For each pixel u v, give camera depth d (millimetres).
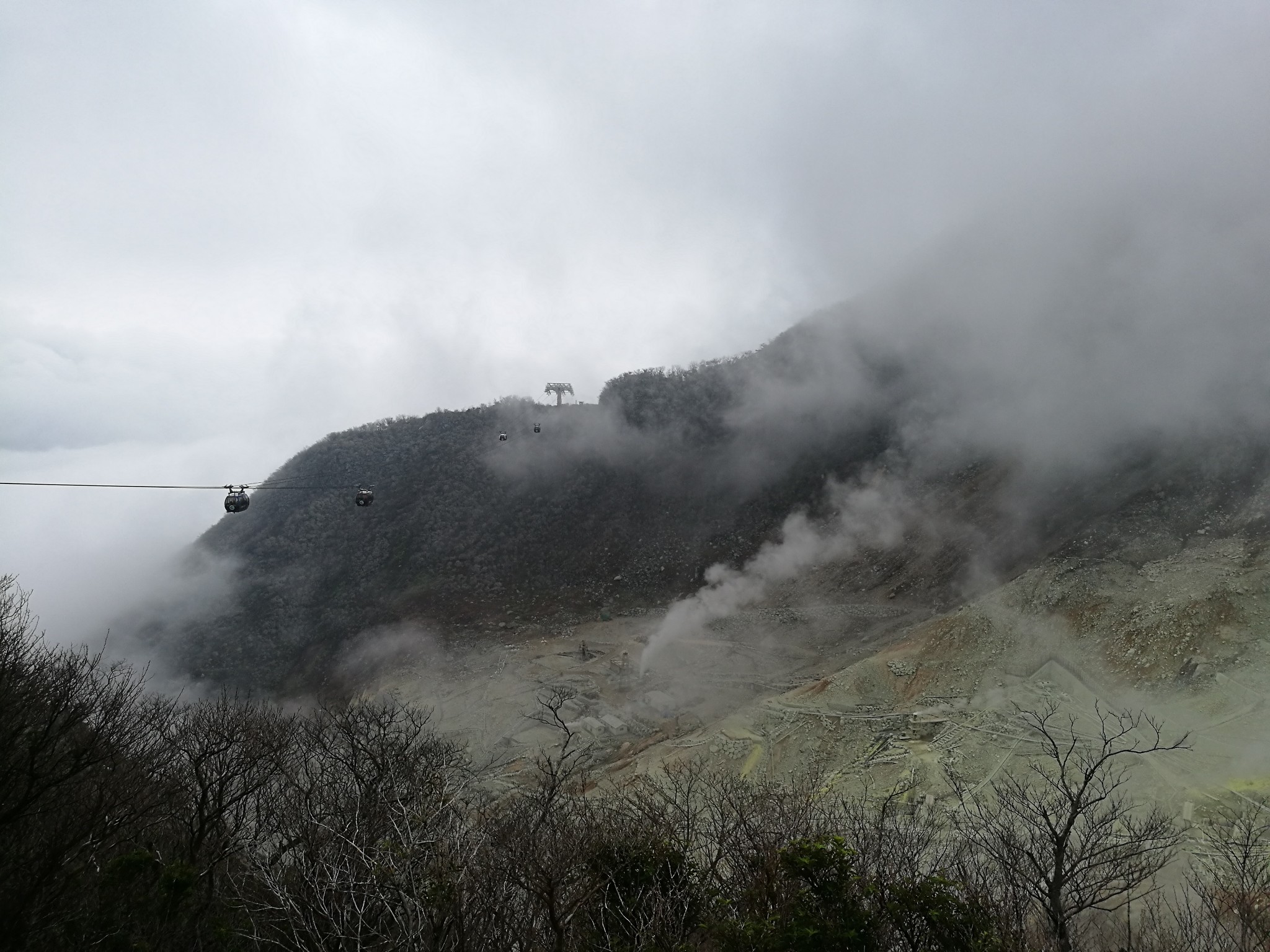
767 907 7789
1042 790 17688
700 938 8359
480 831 10148
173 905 8484
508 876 8461
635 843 10000
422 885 7715
